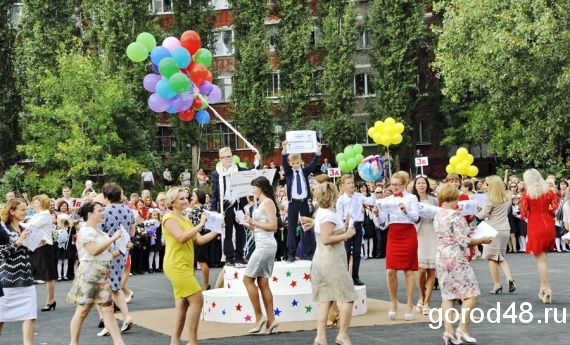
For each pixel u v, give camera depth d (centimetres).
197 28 4619
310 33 4609
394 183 1277
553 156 3581
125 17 4400
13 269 1046
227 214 1595
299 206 1545
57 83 4028
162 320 1377
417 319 1285
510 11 3294
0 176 4491
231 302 1332
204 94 1706
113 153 4169
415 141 4772
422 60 4747
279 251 2433
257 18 4566
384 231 2608
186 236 1002
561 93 3362
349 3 4600
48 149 4066
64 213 2238
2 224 1121
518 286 1647
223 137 4969
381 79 4553
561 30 3266
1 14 4578
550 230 1399
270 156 4606
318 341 1002
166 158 4956
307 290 1341
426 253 1326
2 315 1040
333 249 1010
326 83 4581
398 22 4528
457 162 2098
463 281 1031
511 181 2703
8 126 4550
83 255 1046
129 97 4150
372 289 1722
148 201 2438
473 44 3525
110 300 1045
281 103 4634
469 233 1046
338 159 2430
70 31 4469
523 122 3859
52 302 1580
